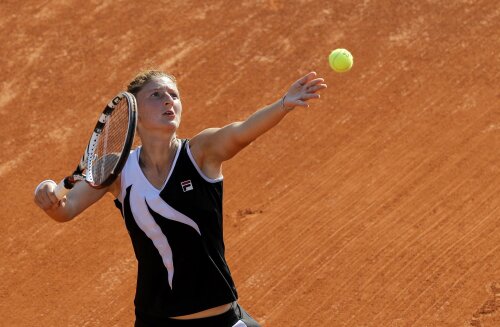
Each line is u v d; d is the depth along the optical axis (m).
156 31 44.75
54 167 37.56
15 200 35.94
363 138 36.59
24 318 30.08
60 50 44.25
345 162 35.34
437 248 30.14
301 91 17.42
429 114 37.47
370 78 40.12
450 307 27.67
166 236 17.89
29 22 46.28
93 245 33.06
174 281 18.08
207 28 44.56
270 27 44.06
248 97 40.00
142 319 18.88
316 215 32.62
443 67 40.34
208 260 18.09
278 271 30.23
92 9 46.78
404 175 34.06
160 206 17.73
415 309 27.78
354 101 38.84
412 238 30.77
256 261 30.83
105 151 18.52
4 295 31.23
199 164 18.17
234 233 32.41
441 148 35.34
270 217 32.97
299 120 38.06
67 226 34.16
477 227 30.92
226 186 34.97
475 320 27.05
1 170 37.69
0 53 44.44
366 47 42.03
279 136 37.31
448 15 43.53
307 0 45.53
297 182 34.66
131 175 18.02
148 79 18.39
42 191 18.09
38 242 33.56
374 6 44.59
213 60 42.50
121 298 30.39
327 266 30.08
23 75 42.97
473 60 40.56
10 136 39.53
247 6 45.66
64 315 30.00
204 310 18.31
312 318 28.06
